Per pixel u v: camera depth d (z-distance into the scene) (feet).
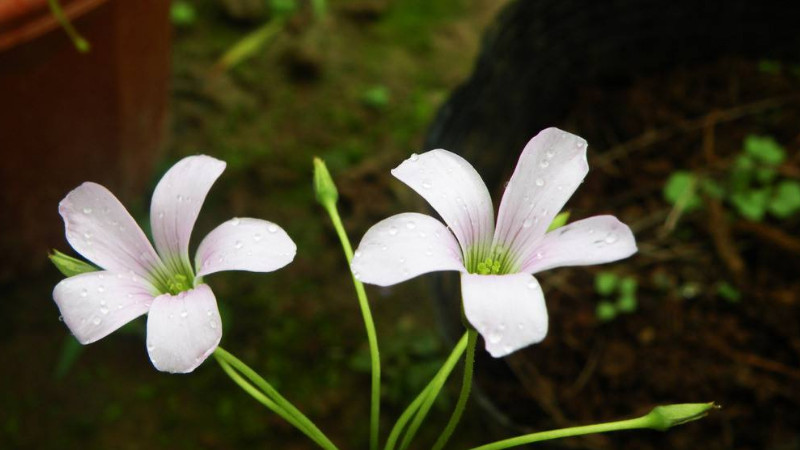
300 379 1.16
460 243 0.82
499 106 1.19
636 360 1.12
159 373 1.16
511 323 0.77
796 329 1.12
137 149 1.18
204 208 1.27
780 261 1.16
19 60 1.01
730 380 1.11
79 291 0.82
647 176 1.24
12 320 1.18
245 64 1.40
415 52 1.44
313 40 1.42
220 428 1.14
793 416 1.09
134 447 1.13
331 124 1.36
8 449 1.12
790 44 1.29
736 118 1.27
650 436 1.09
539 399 1.11
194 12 1.45
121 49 1.08
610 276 1.15
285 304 1.21
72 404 1.14
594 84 1.32
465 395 0.83
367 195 1.28
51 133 1.08
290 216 1.27
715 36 1.30
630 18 1.26
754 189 1.21
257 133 1.34
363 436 1.14
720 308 1.14
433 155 0.83
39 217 1.14
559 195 0.82
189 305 0.80
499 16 1.16
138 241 0.85
